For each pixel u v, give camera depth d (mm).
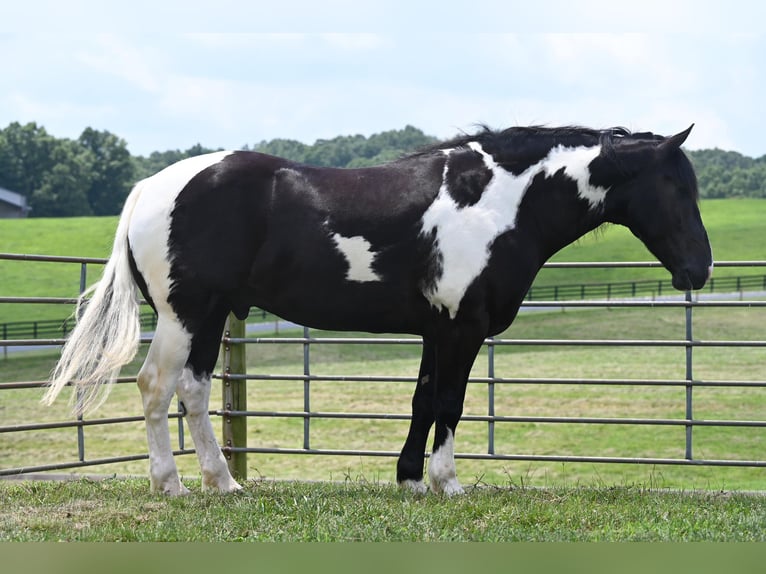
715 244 57438
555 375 23359
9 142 107500
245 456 7707
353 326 6055
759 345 6988
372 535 4773
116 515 5223
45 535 4754
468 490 6172
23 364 27297
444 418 5938
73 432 16938
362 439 15547
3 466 13766
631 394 20219
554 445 15406
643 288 43250
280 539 4711
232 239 5754
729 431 16234
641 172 6105
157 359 5871
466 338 5840
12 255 6488
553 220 6043
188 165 5887
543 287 43219
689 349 7145
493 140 5996
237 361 7602
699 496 6215
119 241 5883
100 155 117000
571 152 6035
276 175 5859
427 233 5770
